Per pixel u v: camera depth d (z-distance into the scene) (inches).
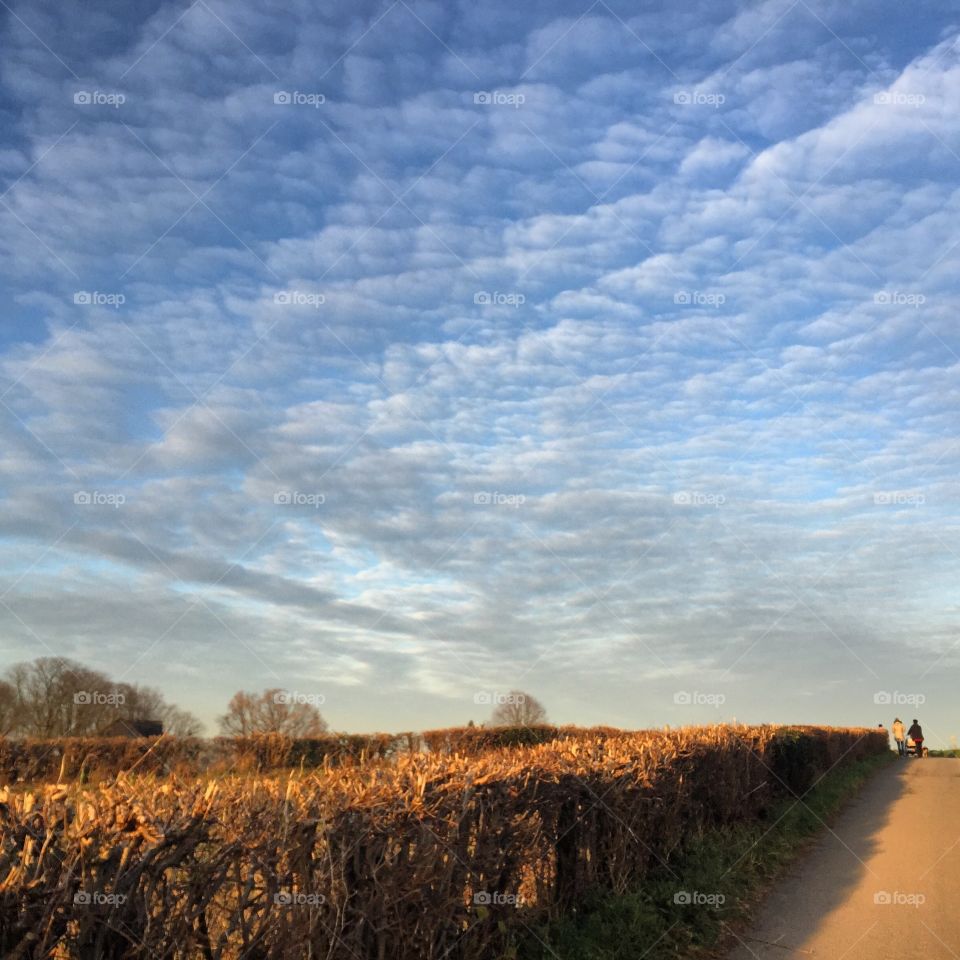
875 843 453.7
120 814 135.7
